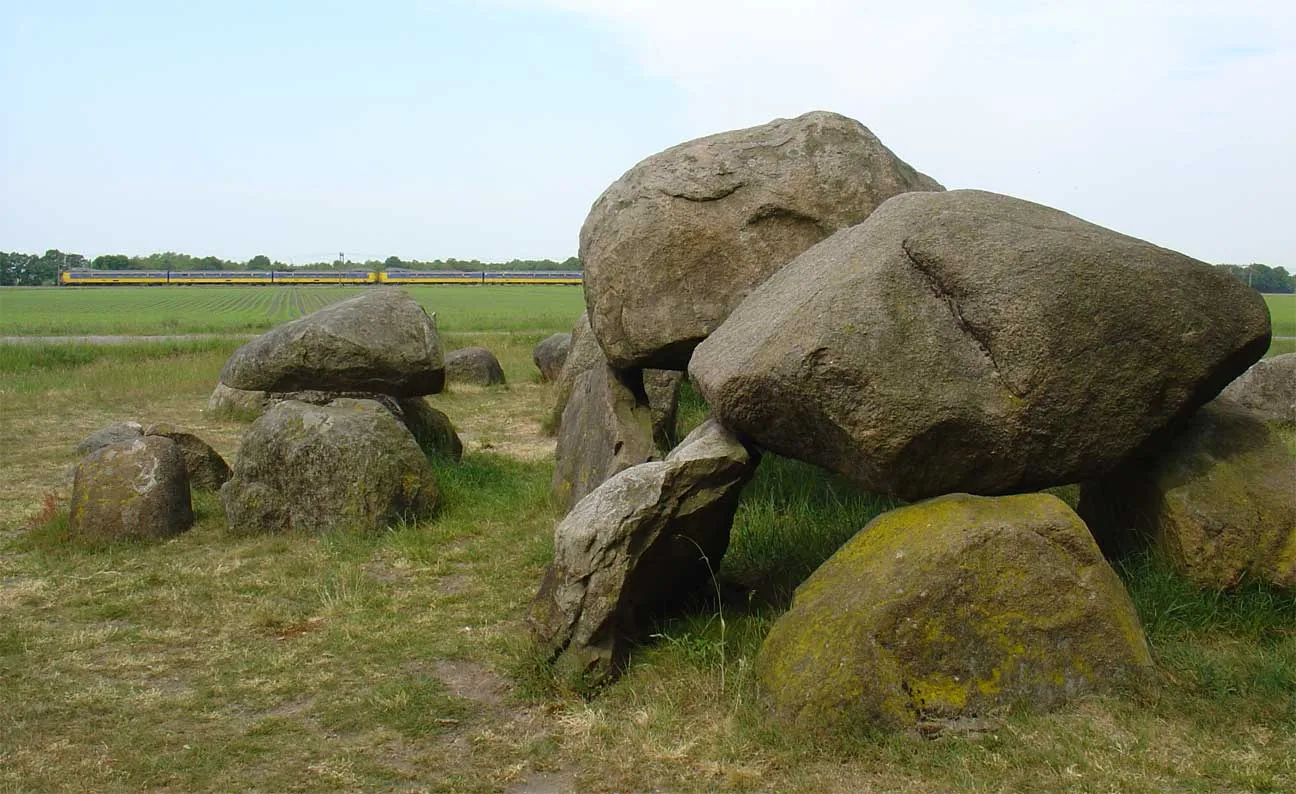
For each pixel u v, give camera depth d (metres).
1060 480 4.88
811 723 4.02
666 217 7.24
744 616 5.22
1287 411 11.39
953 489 4.79
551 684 4.72
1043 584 4.24
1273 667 4.45
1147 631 4.77
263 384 9.95
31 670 5.08
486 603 6.03
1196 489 5.15
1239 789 3.68
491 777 3.98
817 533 6.16
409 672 5.04
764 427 5.01
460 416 14.34
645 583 4.90
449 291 69.31
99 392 15.84
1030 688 4.17
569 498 8.01
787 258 7.13
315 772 4.04
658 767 3.99
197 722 4.51
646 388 9.96
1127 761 3.83
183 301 55.44
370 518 7.43
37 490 9.27
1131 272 4.71
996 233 4.79
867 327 4.55
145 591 6.31
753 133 7.51
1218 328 4.82
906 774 3.81
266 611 5.86
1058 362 4.58
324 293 67.00
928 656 4.12
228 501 7.48
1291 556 5.01
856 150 7.23
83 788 3.90
